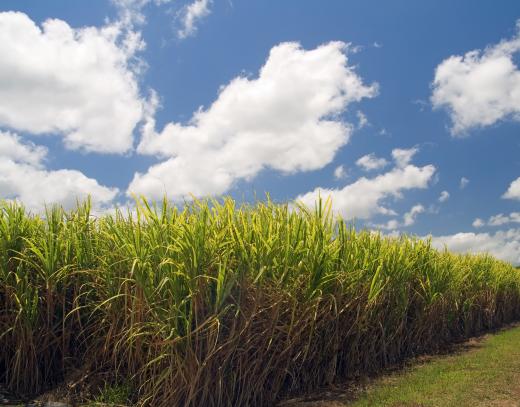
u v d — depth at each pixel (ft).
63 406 17.87
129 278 17.62
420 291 31.27
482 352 31.45
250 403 18.53
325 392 21.24
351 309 23.03
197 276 16.01
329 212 22.34
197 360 16.03
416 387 22.18
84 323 20.56
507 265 52.85
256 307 17.30
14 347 19.58
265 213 20.54
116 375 17.97
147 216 17.48
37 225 21.86
